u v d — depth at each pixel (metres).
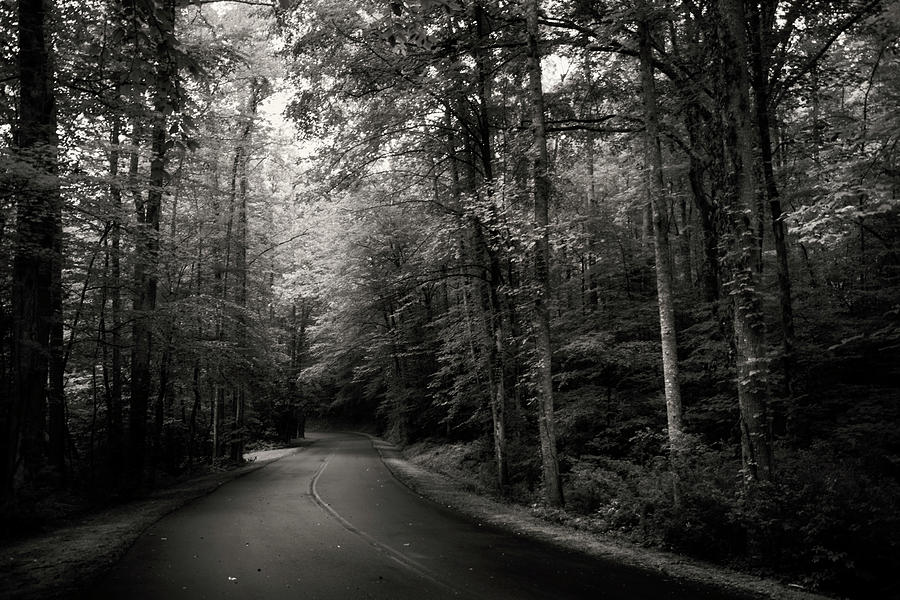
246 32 18.39
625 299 16.98
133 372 15.85
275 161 25.52
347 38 14.18
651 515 8.88
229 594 5.62
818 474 7.61
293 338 40.75
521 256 13.31
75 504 11.64
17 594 5.59
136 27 6.43
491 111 17.45
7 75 10.51
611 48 13.19
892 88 10.85
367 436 47.34
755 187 9.85
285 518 10.27
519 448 15.77
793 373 11.49
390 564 6.92
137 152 11.79
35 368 9.78
